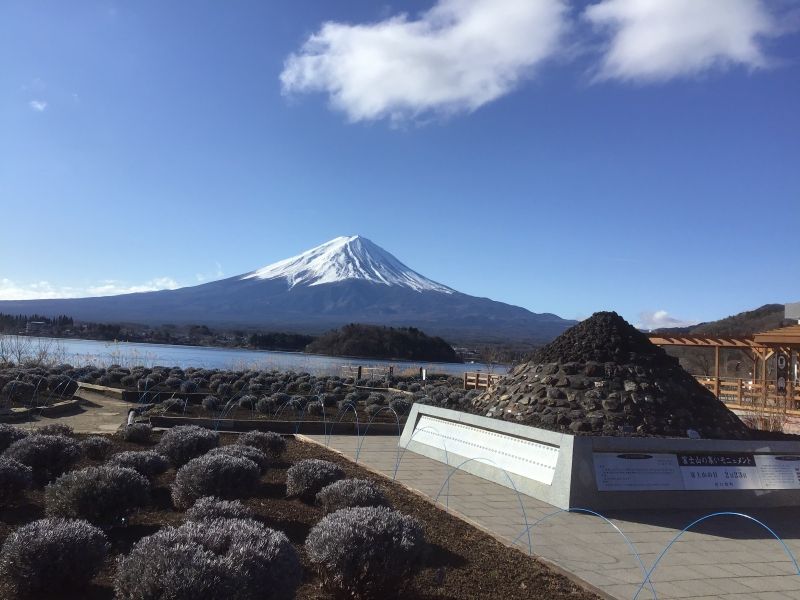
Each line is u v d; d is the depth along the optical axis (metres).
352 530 4.96
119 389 20.88
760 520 8.78
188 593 3.76
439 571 5.56
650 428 10.20
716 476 9.58
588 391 10.85
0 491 6.73
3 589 4.73
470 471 11.07
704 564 6.74
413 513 7.75
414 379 31.56
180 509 7.30
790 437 11.55
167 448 9.57
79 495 6.21
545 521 8.12
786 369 27.12
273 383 23.38
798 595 5.95
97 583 5.02
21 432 9.92
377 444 14.30
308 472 8.02
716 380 29.97
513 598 5.22
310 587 5.13
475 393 21.61
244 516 6.03
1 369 21.77
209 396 18.50
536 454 9.81
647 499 9.02
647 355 11.64
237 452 9.13
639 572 6.31
